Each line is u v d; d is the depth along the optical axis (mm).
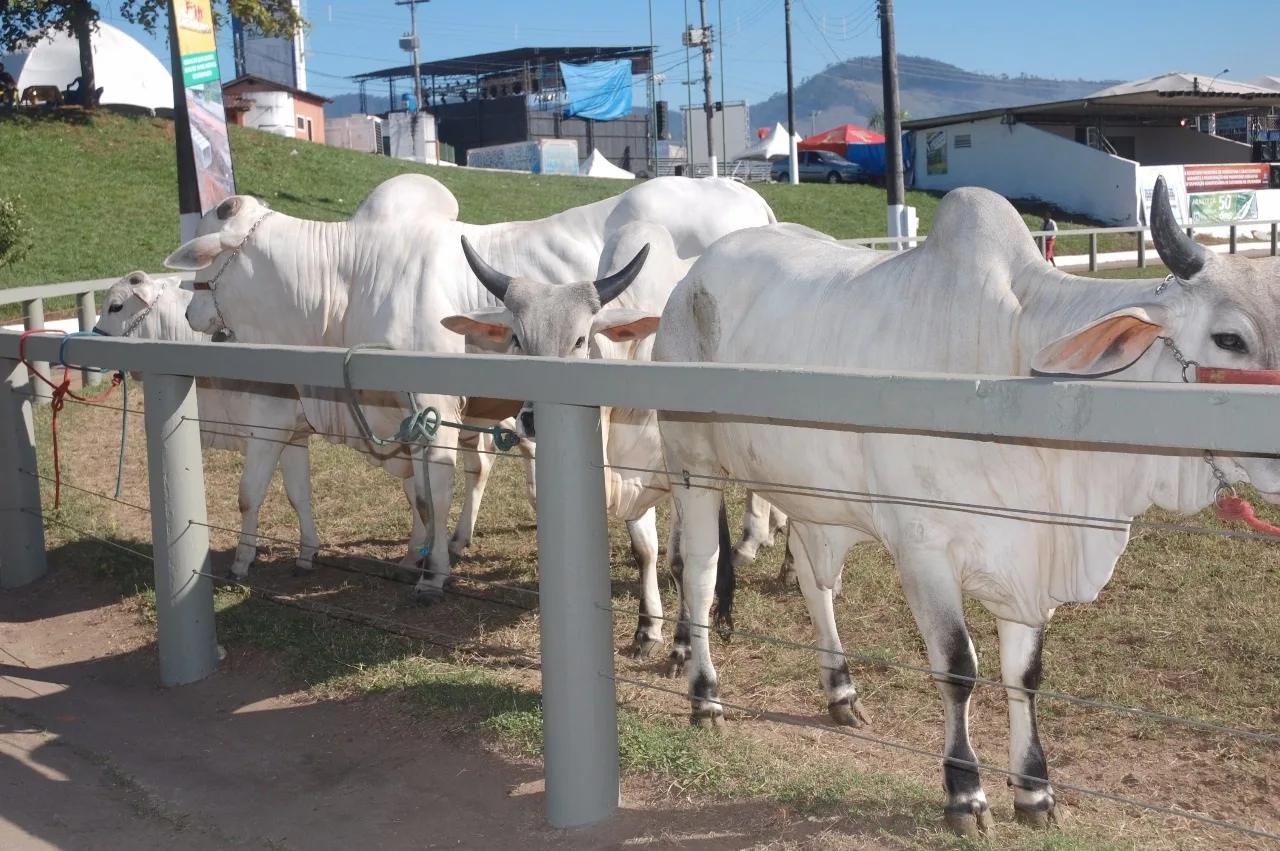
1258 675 4508
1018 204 30969
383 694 4477
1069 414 2428
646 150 53281
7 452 5996
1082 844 3137
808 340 3959
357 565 6574
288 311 6547
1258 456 2973
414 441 4406
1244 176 30469
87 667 5027
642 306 5555
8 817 3621
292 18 27938
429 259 6277
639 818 3330
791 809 3312
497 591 5996
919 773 3855
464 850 3281
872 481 3576
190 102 13508
